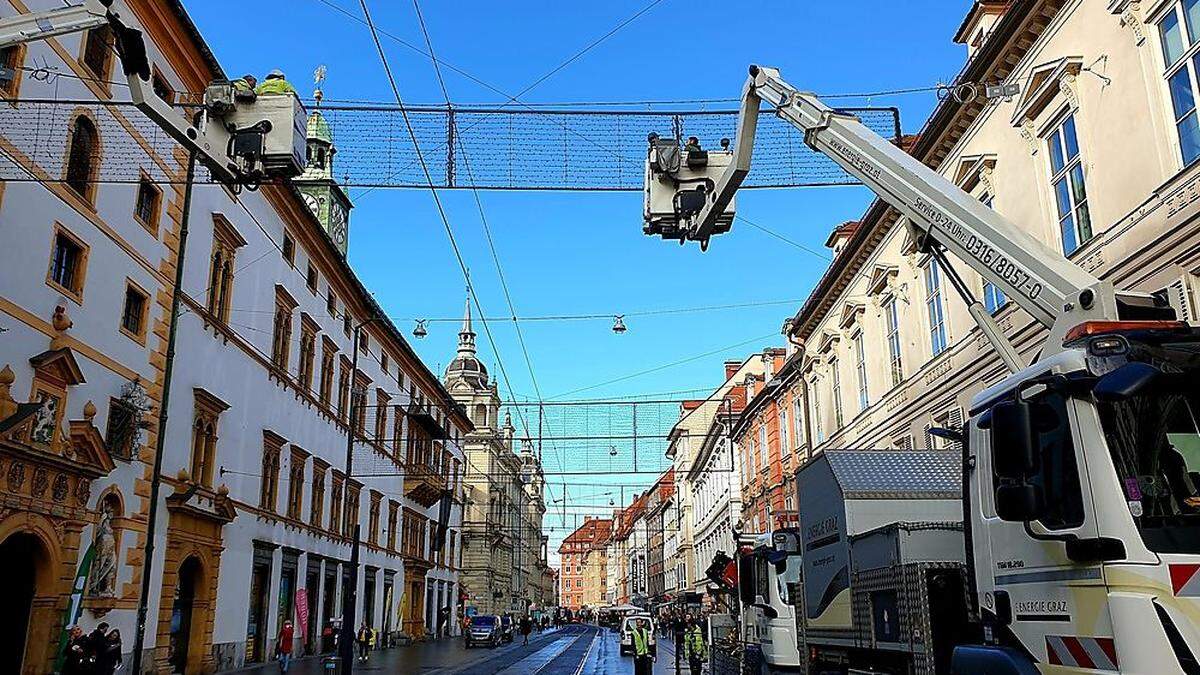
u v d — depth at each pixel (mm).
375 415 44062
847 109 12023
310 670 28047
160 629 22125
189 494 23047
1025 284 7547
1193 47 13367
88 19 8961
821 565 11523
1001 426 6160
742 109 11203
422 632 53281
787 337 39625
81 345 18625
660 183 11656
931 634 8133
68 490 18094
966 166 20484
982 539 7258
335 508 37750
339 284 38156
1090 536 5742
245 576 27953
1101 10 15594
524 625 71750
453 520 65688
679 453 84250
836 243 32969
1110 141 15344
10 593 17750
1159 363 5965
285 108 10352
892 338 27125
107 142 19734
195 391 24266
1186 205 13367
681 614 55781
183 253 23328
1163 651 5219
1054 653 6180
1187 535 5461
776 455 42781
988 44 18516
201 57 23469
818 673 11617
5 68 14766
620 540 155375
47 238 17547
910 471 11109
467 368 83125
